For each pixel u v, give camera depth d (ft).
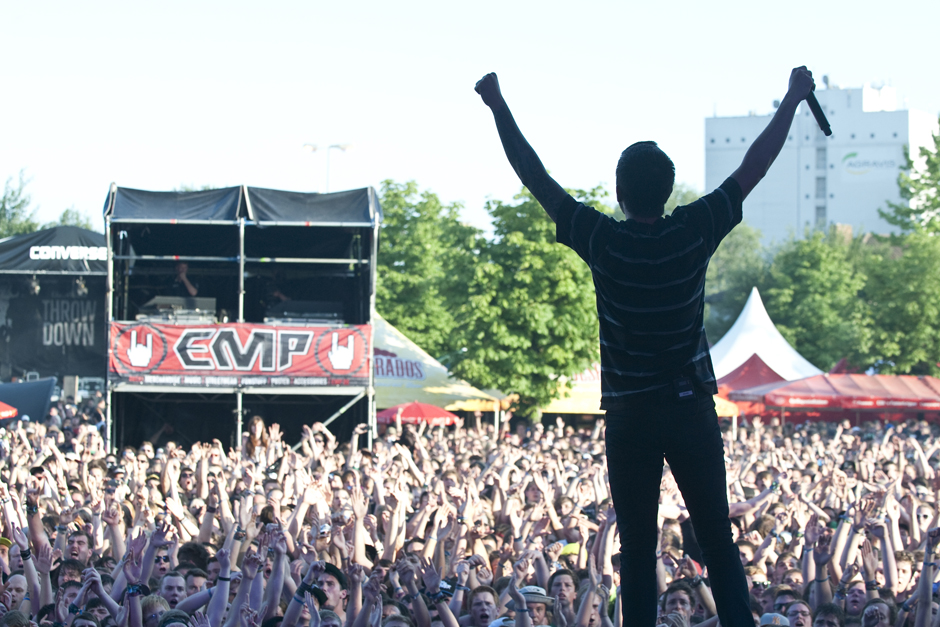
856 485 38.75
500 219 86.28
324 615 18.15
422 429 61.36
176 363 58.90
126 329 58.90
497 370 84.99
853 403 85.35
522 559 22.12
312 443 50.47
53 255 86.17
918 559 24.86
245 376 59.11
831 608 19.81
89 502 31.48
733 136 382.01
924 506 32.35
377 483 33.96
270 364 59.26
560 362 84.23
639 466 8.07
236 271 66.95
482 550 26.08
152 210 59.11
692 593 19.29
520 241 83.87
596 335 85.35
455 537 26.43
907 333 125.70
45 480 33.19
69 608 18.94
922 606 19.27
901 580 24.39
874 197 383.04
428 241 120.26
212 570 22.74
